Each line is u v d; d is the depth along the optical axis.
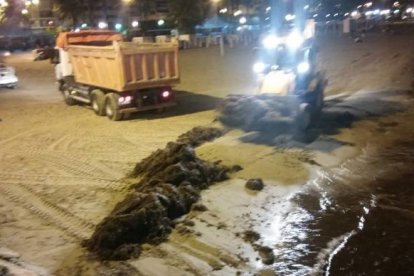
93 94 15.59
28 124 14.96
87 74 15.77
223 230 6.82
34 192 8.75
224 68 26.91
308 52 11.79
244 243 6.45
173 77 15.06
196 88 20.31
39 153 11.46
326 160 9.78
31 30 70.44
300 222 7.09
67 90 17.89
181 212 7.29
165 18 58.81
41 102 19.33
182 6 50.31
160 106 15.05
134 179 9.11
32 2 56.00
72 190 8.73
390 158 9.84
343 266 5.87
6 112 17.33
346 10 75.75
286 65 11.85
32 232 7.01
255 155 10.12
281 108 10.61
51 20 73.69
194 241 6.49
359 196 8.02
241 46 44.56
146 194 7.13
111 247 6.23
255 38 49.34
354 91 17.27
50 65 37.03
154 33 54.88
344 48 33.88
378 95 16.16
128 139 12.27
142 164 9.45
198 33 53.81
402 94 16.19
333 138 11.22
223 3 65.69
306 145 10.73
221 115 11.04
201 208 7.46
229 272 5.73
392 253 6.13
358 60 25.84
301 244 6.44
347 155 10.09
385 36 44.81
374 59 25.61
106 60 14.38
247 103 10.75
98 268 5.84
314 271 5.75
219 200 7.86
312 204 7.73
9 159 11.08
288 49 11.81
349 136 11.41
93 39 17.70
